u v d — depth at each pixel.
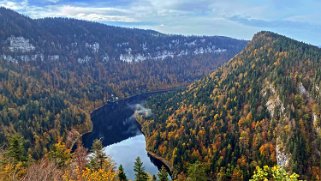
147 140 183.62
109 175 68.75
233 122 161.50
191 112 189.25
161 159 159.62
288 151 124.69
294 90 151.88
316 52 187.75
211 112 176.62
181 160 148.50
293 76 158.88
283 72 167.75
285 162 124.25
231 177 131.00
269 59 191.62
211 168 139.12
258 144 140.62
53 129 186.50
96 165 83.69
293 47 194.38
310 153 125.12
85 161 83.88
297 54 179.50
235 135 152.38
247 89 178.62
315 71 154.12
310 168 120.06
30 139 167.88
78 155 85.62
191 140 160.38
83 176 56.53
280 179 22.66
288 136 129.12
